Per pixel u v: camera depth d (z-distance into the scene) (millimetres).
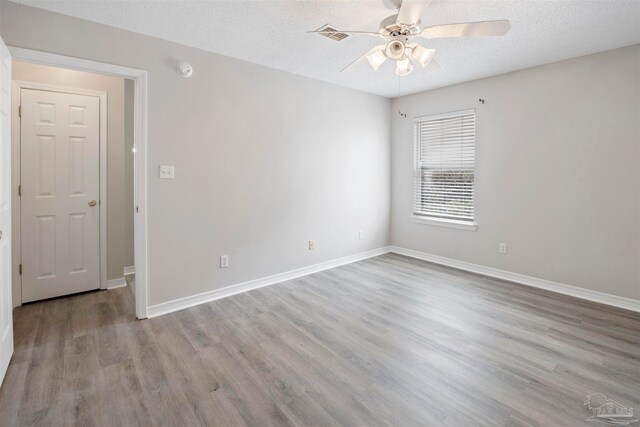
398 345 2354
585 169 3182
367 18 2426
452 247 4328
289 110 3699
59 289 3221
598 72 3066
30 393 1812
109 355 2205
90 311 2926
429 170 4574
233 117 3254
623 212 2988
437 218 4504
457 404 1748
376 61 2322
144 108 2711
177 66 2857
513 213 3711
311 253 4055
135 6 2254
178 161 2924
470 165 4102
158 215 2838
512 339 2432
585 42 2828
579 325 2652
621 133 2967
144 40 2691
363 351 2275
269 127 3539
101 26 2498
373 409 1713
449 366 2094
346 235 4461
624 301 3000
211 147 3119
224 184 3230
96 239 3410
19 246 2994
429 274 4000
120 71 2594
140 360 2152
